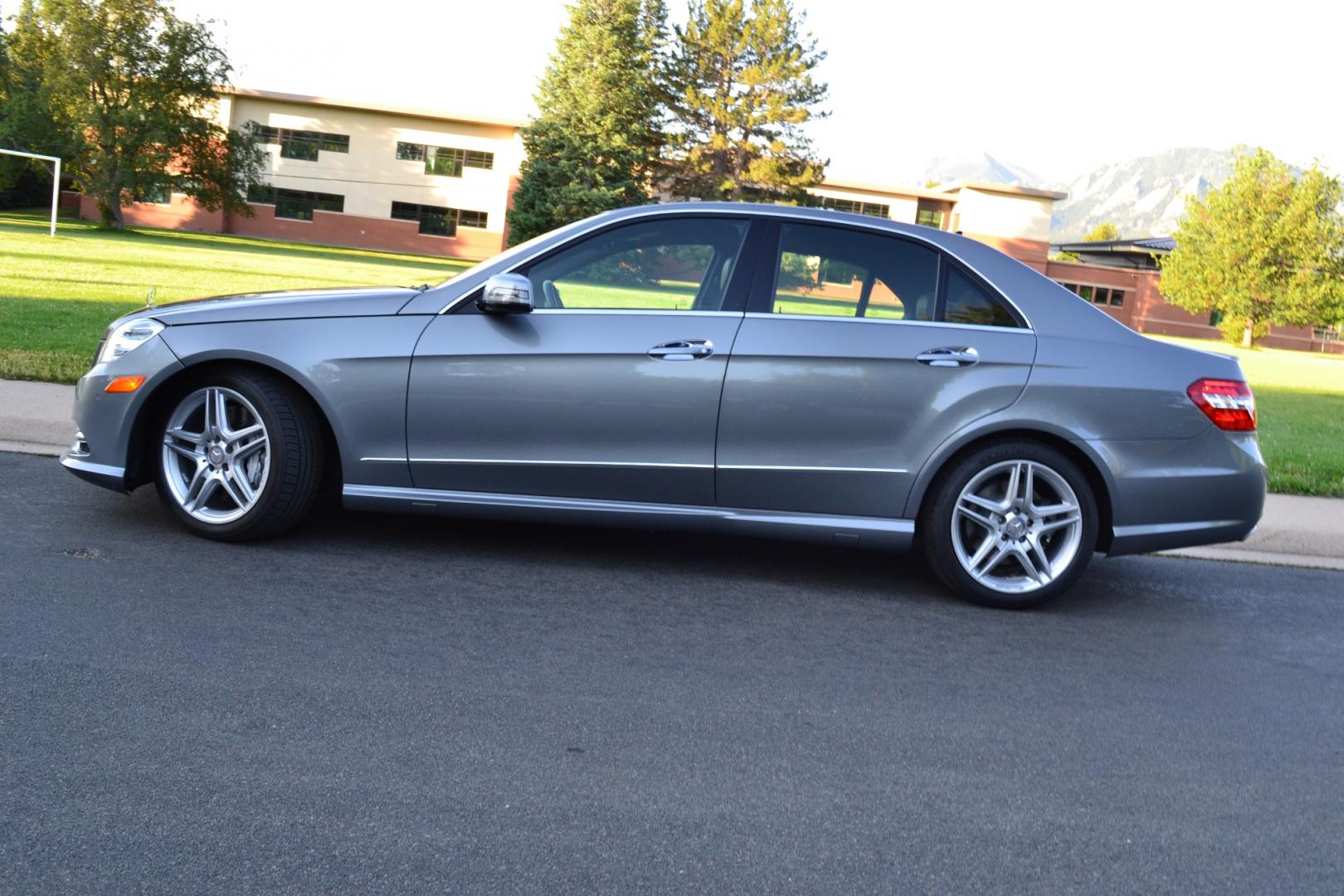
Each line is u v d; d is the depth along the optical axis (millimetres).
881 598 4863
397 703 3326
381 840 2562
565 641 3975
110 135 50906
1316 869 2754
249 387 4703
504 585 4574
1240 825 2965
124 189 53156
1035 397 4680
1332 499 7977
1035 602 4809
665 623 4273
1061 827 2881
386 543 5020
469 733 3164
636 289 4746
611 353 4633
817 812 2861
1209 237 61469
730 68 56031
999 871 2637
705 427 4660
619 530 5652
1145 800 3078
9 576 4129
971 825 2854
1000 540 4789
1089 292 67438
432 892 2369
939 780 3105
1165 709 3803
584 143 54719
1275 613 5145
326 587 4336
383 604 4199
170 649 3580
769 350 4648
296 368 4648
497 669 3660
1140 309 67750
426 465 4719
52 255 26422
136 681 3312
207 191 54125
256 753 2934
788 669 3895
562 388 4645
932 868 2629
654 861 2562
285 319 4727
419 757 2988
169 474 4820
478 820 2689
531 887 2416
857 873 2582
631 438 4672
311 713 3207
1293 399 19922
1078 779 3180
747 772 3064
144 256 30609
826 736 3346
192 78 52719
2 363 8547
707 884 2480
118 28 50625
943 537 4773
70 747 2881
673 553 5328
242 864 2414
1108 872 2672
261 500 4734
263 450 4758
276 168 63344
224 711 3166
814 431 4672
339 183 63812
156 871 2363
